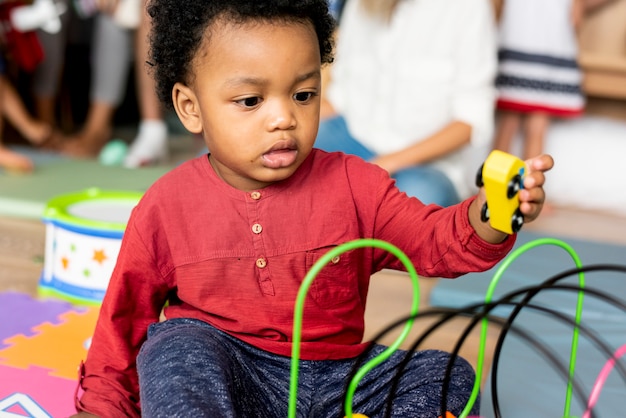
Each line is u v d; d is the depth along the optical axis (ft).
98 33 9.09
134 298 3.08
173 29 2.86
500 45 7.78
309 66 2.71
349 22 6.78
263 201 2.93
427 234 2.86
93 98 9.30
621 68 7.90
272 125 2.68
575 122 8.20
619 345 4.22
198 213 2.96
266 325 2.86
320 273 2.91
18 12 8.48
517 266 5.49
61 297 4.76
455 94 6.45
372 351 2.98
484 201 2.57
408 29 6.49
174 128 10.96
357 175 3.07
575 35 7.75
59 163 8.17
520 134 8.19
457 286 5.01
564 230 6.89
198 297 2.94
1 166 7.67
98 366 3.08
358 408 2.84
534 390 3.67
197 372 2.51
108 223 4.72
